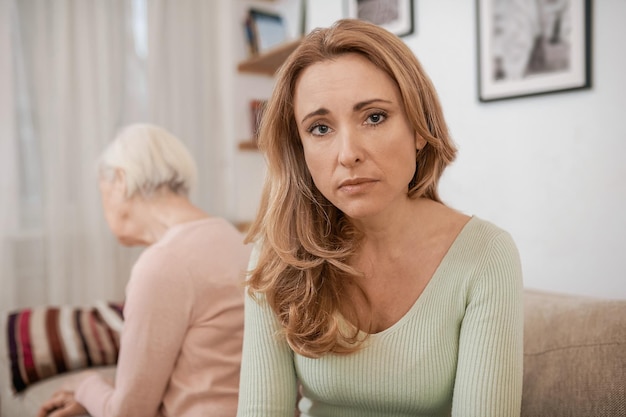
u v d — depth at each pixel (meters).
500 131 1.65
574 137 1.45
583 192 1.45
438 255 0.75
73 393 1.23
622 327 0.90
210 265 1.02
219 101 2.78
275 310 0.78
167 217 1.15
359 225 0.77
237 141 2.72
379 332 0.74
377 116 0.65
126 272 2.48
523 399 0.96
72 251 2.35
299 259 0.78
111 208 1.19
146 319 0.95
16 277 2.23
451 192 1.83
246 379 0.81
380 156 0.64
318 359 0.76
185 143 2.66
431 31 1.85
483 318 0.70
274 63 2.58
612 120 1.36
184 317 0.98
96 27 2.38
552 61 1.48
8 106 2.17
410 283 0.75
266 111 0.76
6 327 1.59
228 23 2.68
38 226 2.30
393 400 0.74
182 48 2.64
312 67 0.67
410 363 0.71
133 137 1.16
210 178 2.77
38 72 2.25
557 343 0.96
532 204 1.58
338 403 0.78
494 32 1.62
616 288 1.39
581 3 1.40
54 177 2.27
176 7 2.62
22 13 2.22
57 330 1.60
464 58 1.74
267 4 2.82
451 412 0.76
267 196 0.83
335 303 0.75
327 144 0.66
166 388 1.02
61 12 2.26
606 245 1.40
